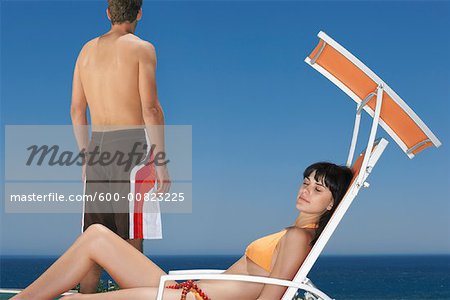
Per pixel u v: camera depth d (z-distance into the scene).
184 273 3.06
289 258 2.80
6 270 34.25
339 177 2.93
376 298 34.84
